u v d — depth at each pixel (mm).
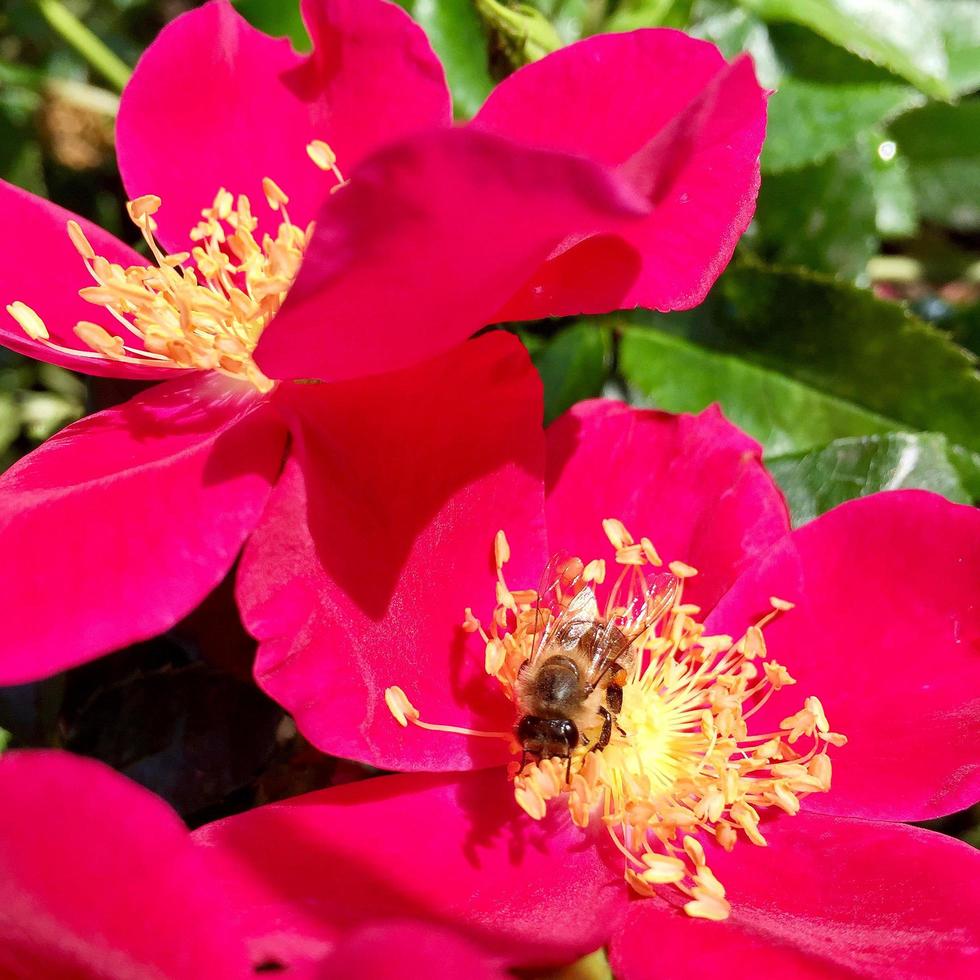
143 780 92
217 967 56
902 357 109
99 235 95
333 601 74
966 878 77
